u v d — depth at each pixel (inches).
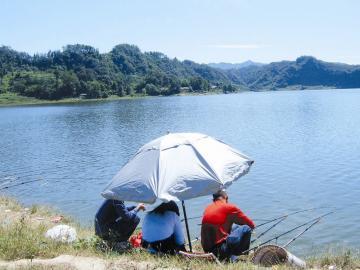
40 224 533.3
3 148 2026.3
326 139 1975.9
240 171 374.3
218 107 5280.5
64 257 357.4
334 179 1138.7
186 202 919.7
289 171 1255.5
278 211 858.1
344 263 429.1
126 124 3166.8
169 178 352.2
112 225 412.5
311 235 700.0
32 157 1706.4
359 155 1497.3
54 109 6304.1
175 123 3095.5
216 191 350.0
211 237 370.3
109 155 1704.0
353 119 3043.8
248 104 6008.9
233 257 367.2
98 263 344.2
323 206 883.4
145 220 385.1
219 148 387.9
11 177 1278.3
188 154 368.5
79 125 3270.2
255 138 2073.1
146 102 7613.2
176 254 363.6
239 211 374.3
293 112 4010.8
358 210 842.8
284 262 378.0
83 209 908.0
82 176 1286.9
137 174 362.3
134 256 366.6
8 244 370.3
